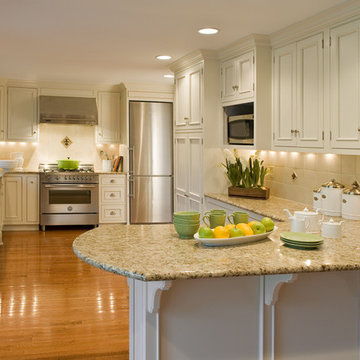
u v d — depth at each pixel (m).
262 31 4.30
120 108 8.34
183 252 2.35
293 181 4.84
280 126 4.42
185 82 5.91
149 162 8.11
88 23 4.07
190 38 4.61
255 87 4.55
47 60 5.85
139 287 2.46
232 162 5.25
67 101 8.00
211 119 5.37
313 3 3.45
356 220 3.64
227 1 3.45
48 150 8.32
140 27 4.19
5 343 3.57
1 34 4.49
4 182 7.67
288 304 2.47
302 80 4.02
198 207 5.61
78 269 5.55
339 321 2.55
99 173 7.97
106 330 3.83
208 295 2.37
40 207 7.80
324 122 3.73
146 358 2.32
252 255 2.30
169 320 2.32
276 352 2.46
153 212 8.19
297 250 2.42
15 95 7.83
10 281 5.07
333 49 3.60
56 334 3.75
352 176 3.92
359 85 3.32
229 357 2.41
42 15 3.84
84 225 8.38
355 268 2.17
